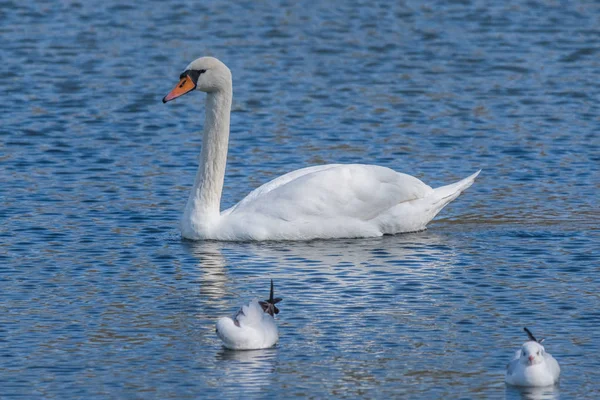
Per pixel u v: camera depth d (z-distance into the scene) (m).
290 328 15.38
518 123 27.75
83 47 35.50
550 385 13.58
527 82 31.83
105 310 16.06
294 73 32.75
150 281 17.27
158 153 25.17
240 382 13.76
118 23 38.69
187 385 13.67
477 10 40.88
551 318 15.73
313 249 18.89
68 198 21.67
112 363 14.30
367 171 19.84
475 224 20.38
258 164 24.41
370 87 31.31
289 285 17.03
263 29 38.16
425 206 19.92
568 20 39.34
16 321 15.63
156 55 34.72
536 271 17.70
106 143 25.88
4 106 29.00
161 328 15.44
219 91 19.67
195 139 26.45
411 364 14.27
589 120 28.00
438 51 35.44
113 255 18.48
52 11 40.25
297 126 27.48
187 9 40.91
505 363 14.31
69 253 18.53
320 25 38.78
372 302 16.33
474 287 16.95
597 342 14.91
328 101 29.83
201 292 16.77
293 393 13.48
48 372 14.04
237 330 14.62
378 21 39.31
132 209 21.11
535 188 22.64
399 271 17.69
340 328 15.38
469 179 20.47
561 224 20.25
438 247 19.00
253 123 27.69
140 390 13.55
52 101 29.58
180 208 21.27
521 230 19.95
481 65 33.78
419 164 24.50
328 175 19.66
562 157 24.84
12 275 17.44
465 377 13.91
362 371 14.06
